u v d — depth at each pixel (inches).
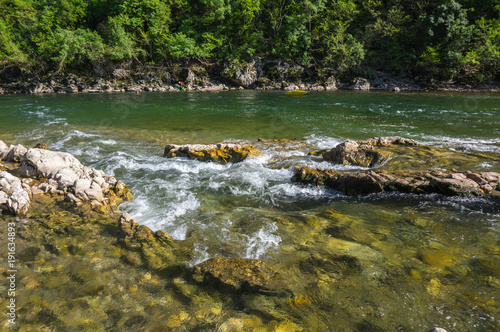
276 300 109.8
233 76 1197.1
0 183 205.8
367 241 149.1
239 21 1295.5
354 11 1223.5
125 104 753.0
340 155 274.1
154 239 152.9
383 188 208.5
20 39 1259.8
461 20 1045.2
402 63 1159.6
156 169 280.4
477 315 99.7
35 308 106.2
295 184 238.1
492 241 144.7
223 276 121.8
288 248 145.5
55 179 222.7
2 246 144.3
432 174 216.5
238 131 442.6
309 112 604.1
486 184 196.1
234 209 199.2
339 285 116.9
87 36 1235.2
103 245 147.3
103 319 101.7
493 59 994.1
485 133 399.9
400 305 105.4
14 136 402.3
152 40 1264.8
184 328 97.8
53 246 145.6
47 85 1171.9
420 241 147.1
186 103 768.9
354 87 1109.1
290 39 1190.9
